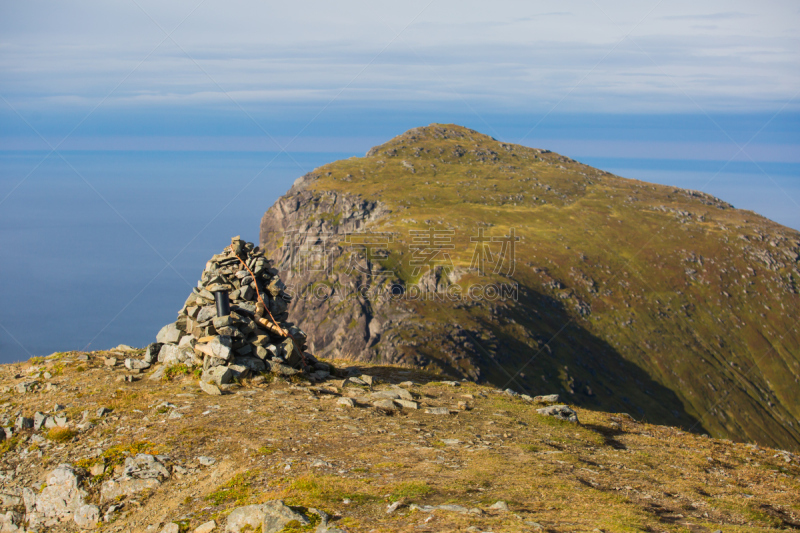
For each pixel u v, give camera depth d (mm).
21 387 17141
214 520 9102
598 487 11086
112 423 14125
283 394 16844
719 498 11438
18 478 12570
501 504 9078
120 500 11148
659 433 17406
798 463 15406
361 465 11312
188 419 14102
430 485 10094
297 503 9117
